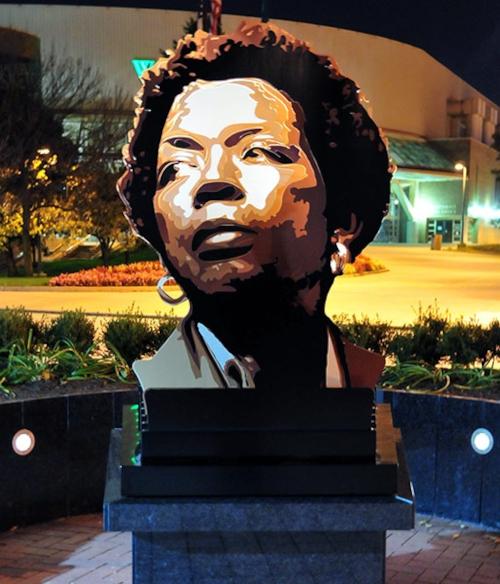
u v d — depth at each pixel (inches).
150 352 249.1
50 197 1130.0
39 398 208.8
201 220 145.6
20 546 192.9
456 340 243.6
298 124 145.6
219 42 144.3
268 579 137.6
